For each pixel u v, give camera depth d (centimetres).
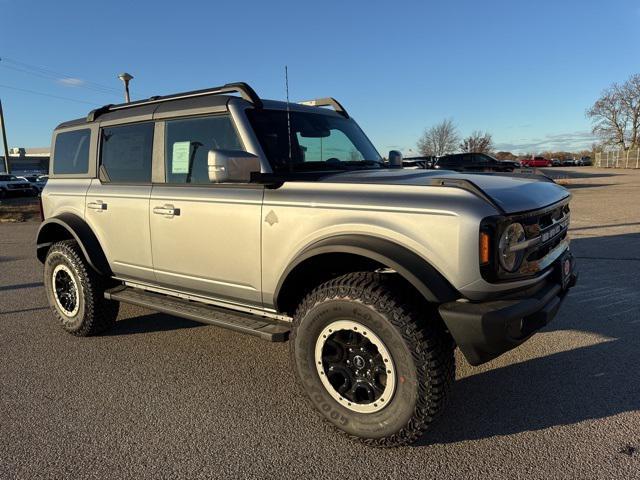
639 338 452
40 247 525
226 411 344
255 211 341
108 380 396
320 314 300
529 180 353
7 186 3166
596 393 355
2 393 375
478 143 4631
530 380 378
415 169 410
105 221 450
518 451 289
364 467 279
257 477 272
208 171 349
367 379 294
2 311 595
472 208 266
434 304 276
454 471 273
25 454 295
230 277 363
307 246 316
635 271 695
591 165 7444
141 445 304
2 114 3603
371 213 293
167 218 397
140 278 437
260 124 372
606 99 6844
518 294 288
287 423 328
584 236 1002
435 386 272
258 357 439
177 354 448
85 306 471
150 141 423
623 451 286
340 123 450
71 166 500
